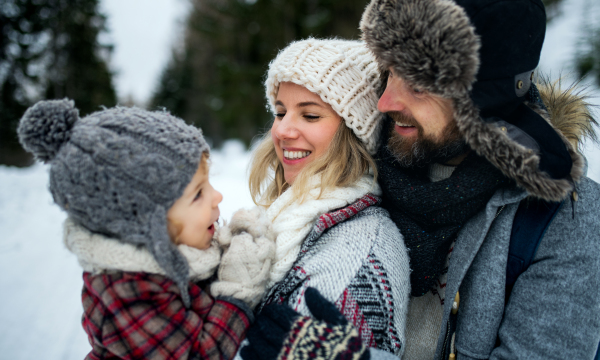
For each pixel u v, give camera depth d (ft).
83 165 2.48
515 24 2.70
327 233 3.41
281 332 2.64
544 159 2.68
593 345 2.75
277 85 4.26
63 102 2.61
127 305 2.65
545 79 3.75
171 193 2.67
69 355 7.52
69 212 2.67
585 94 3.43
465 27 2.57
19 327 8.45
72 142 2.52
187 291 2.77
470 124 2.75
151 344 2.62
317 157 3.95
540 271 2.89
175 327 2.67
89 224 2.64
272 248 3.24
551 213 2.94
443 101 2.97
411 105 3.13
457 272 3.17
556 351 2.73
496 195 2.99
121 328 2.63
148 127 2.68
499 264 3.01
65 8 49.55
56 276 11.12
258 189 5.34
